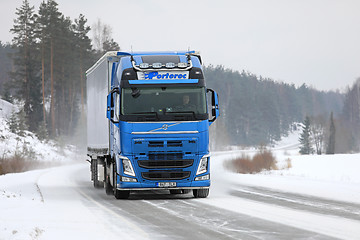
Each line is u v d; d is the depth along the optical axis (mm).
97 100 35344
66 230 16797
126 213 21391
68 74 133500
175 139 26938
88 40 134500
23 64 140250
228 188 35312
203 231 16438
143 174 26938
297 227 17141
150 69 27219
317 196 28484
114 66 30859
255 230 16578
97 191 34500
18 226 16812
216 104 27812
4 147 100125
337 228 16922
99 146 34250
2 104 155250
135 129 26844
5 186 37688
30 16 139375
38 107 141750
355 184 35875
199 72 27609
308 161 77125
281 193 30781
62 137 118250
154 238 15203
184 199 27516
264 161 63406
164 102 27062
